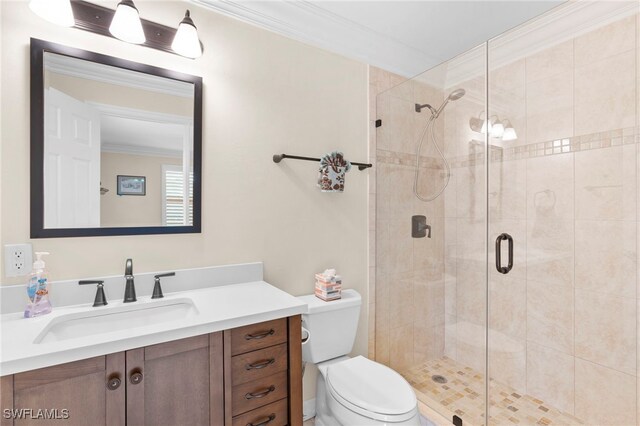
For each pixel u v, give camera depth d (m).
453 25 1.97
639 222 1.50
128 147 1.35
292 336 1.25
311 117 1.87
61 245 1.23
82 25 1.25
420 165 2.13
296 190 1.81
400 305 2.16
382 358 2.17
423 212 2.16
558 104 1.76
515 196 1.92
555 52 1.78
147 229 1.39
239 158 1.62
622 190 1.55
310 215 1.87
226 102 1.58
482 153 1.99
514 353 1.96
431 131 2.10
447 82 2.05
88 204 1.27
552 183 1.79
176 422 1.00
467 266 2.12
